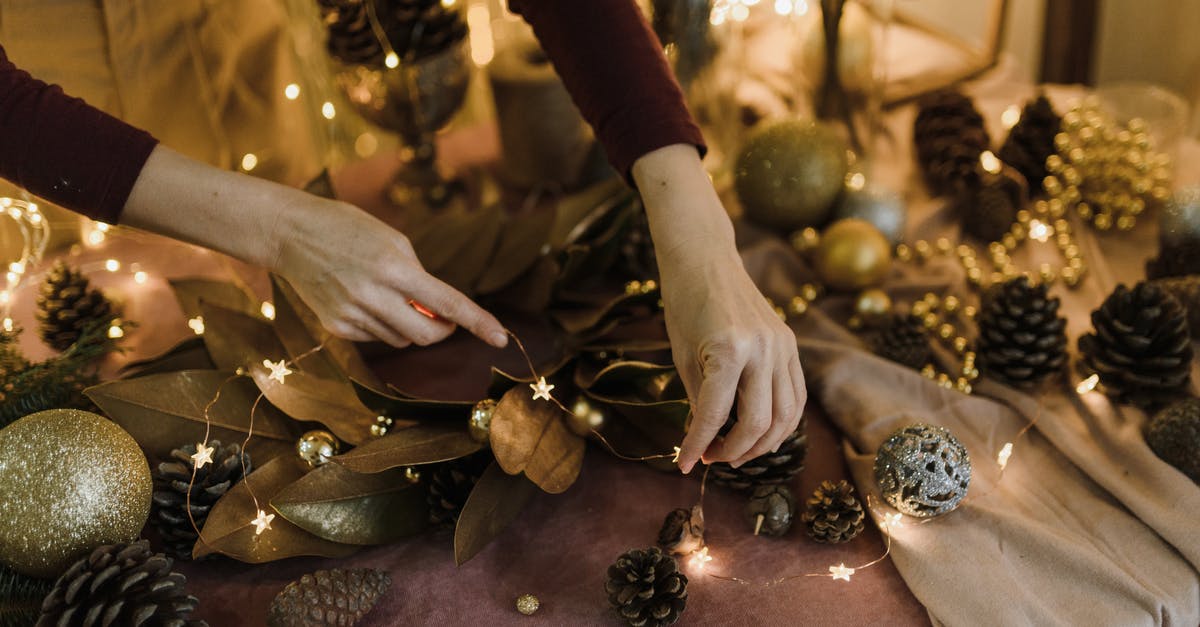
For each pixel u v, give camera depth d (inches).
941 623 31.7
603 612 32.5
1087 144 44.0
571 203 43.3
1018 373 37.4
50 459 31.3
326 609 31.5
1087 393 37.3
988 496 35.0
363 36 43.1
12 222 44.8
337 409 35.3
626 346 37.0
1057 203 44.3
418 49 44.1
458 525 32.2
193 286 39.4
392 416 34.8
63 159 32.4
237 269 44.4
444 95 46.4
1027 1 68.3
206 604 33.0
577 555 34.1
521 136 47.2
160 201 33.1
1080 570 32.4
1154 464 34.5
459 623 32.4
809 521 34.0
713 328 31.6
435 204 48.1
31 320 42.1
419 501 34.5
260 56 49.7
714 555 33.9
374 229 33.5
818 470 36.5
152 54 45.8
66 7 43.3
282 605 31.4
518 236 41.8
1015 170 46.0
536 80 45.4
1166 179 43.8
